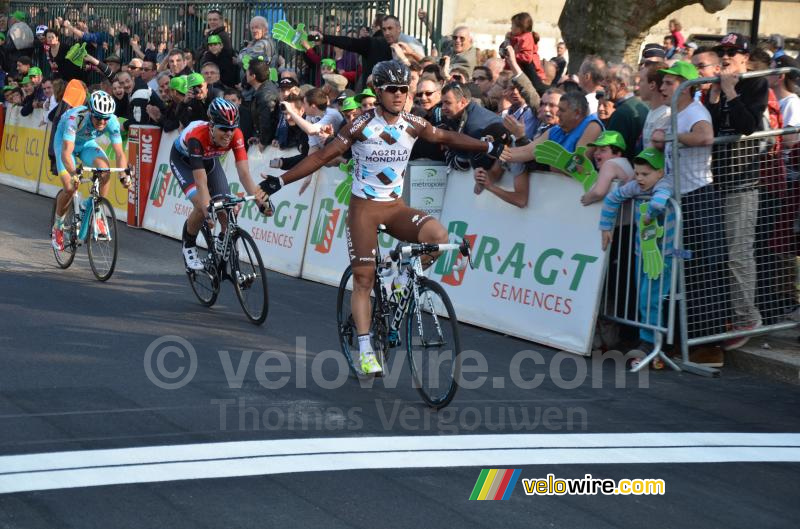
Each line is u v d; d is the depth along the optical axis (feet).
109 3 57.36
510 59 27.17
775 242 21.98
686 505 13.91
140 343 21.85
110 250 28.17
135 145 39.09
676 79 20.94
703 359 21.63
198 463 14.79
